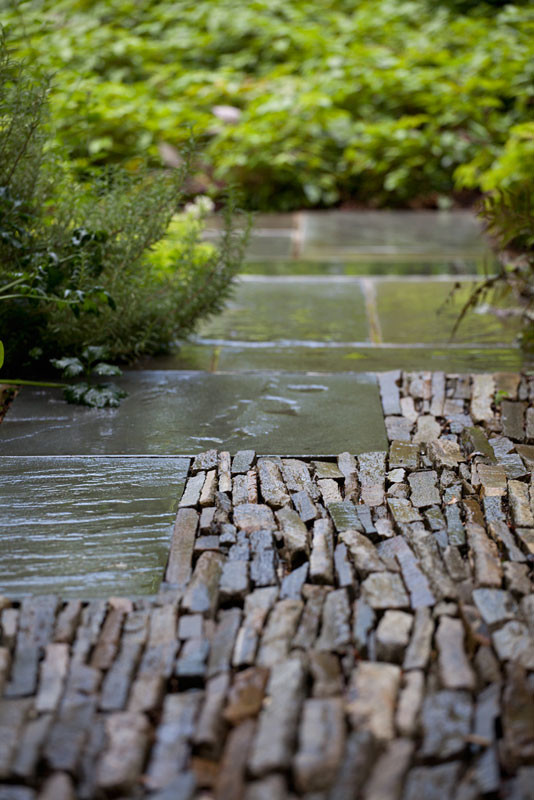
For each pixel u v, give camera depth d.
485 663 1.65
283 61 8.02
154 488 2.39
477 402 3.02
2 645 1.71
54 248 3.19
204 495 2.30
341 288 4.50
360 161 6.82
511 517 2.19
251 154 6.69
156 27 8.22
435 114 7.21
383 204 6.72
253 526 2.15
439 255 5.15
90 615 1.79
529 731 1.47
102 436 2.73
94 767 1.42
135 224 3.27
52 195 3.34
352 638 1.73
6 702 1.54
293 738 1.45
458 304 4.20
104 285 3.23
